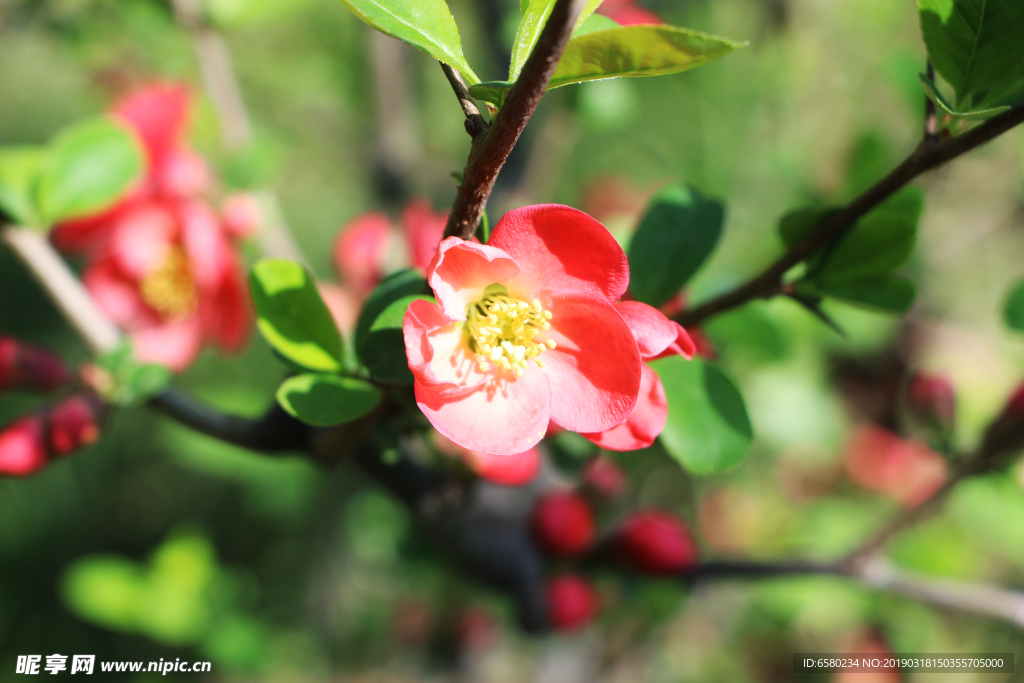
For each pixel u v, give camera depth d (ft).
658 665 2.22
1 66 2.53
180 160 1.29
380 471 1.21
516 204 1.60
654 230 1.10
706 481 2.21
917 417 1.34
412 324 0.95
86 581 1.99
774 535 2.15
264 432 1.16
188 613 2.02
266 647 2.20
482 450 0.99
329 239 3.45
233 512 3.39
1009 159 2.34
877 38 2.38
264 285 1.02
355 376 1.03
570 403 1.00
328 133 2.46
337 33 2.20
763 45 2.37
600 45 0.91
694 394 1.06
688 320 1.10
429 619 2.14
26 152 1.27
